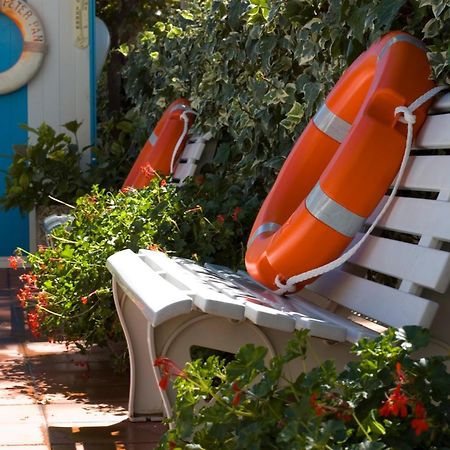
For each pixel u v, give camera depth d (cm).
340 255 364
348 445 244
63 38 1127
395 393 228
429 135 343
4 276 1032
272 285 378
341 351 324
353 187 347
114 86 1251
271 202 420
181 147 795
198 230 587
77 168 1049
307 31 510
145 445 423
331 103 416
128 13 1320
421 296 330
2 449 416
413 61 360
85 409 488
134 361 456
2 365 598
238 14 636
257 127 615
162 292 331
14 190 1030
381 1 396
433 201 326
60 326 568
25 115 1126
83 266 545
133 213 584
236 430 260
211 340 332
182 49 812
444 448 241
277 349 330
